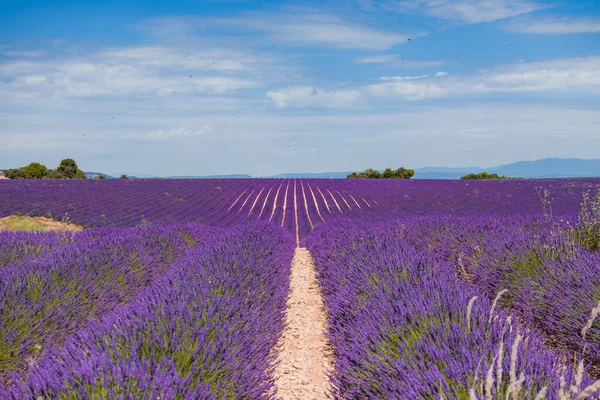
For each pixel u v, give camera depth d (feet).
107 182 121.90
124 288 19.56
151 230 32.58
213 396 7.67
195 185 120.67
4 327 11.98
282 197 104.22
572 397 6.85
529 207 73.46
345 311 14.70
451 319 10.68
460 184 126.52
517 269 18.17
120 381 7.17
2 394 7.61
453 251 25.75
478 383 7.29
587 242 21.30
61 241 30.32
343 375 10.30
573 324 12.48
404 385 7.97
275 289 18.56
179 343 9.02
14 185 104.58
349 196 103.45
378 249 21.83
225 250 22.09
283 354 14.85
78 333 9.78
